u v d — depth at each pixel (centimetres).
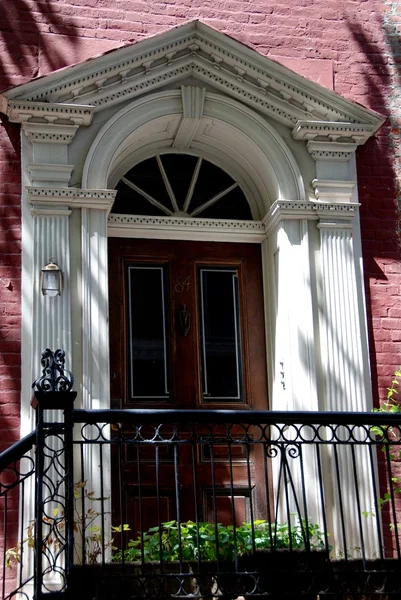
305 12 674
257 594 434
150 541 489
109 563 443
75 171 596
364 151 654
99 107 608
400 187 652
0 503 543
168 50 620
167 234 641
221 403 625
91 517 526
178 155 665
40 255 577
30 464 544
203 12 655
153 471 600
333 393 596
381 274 632
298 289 609
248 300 647
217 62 629
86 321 571
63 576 425
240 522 605
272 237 641
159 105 621
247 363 636
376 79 673
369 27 683
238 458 618
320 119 641
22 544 477
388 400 610
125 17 639
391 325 624
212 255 650
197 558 455
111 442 440
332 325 607
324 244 620
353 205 630
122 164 647
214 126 638
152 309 631
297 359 598
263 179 651
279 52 661
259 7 666
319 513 573
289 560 451
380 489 590
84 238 583
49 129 596
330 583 450
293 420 456
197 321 636
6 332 568
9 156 595
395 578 452
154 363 621
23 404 557
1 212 585
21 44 618
